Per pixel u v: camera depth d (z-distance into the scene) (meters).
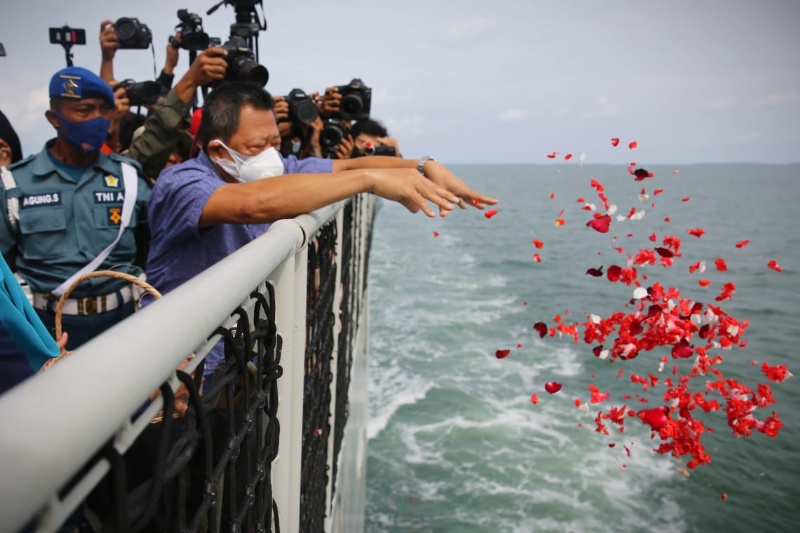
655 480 11.57
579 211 67.75
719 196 93.31
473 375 16.45
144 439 1.02
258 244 1.13
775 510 10.74
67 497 0.51
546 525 10.31
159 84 3.96
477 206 2.25
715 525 10.41
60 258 2.53
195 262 1.99
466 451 12.45
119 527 0.57
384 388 15.62
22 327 1.17
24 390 0.46
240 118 2.06
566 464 12.01
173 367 0.65
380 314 22.50
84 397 0.48
